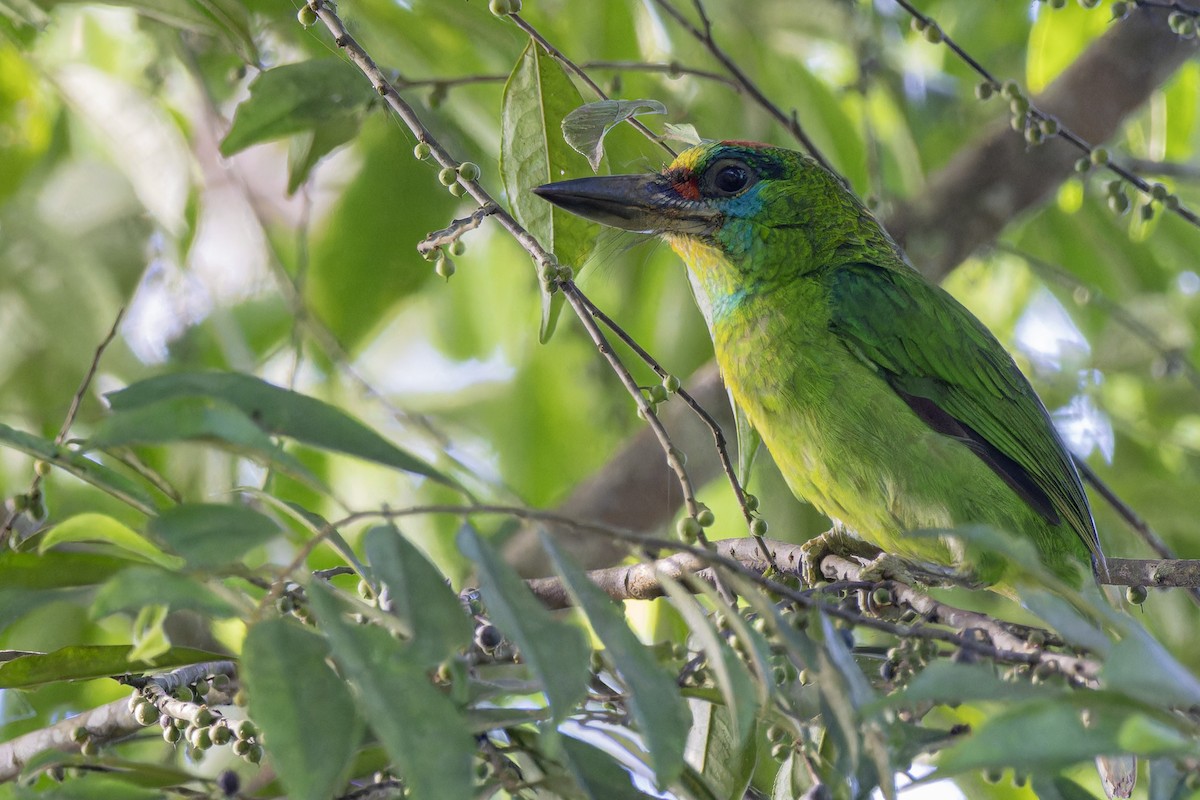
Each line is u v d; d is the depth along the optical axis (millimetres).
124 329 11102
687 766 5109
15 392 10477
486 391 13078
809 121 11820
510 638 4359
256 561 8984
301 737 4148
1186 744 3752
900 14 12391
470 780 3980
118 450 6070
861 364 8844
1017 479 9172
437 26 10531
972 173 11930
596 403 12828
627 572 7531
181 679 6324
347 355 11219
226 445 4430
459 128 11141
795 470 9031
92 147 11570
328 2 7480
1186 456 12398
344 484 11898
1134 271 12852
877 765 4484
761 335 8977
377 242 11055
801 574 8297
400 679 4121
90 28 10781
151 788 5023
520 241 6938
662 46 11570
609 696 5578
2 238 10625
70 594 5344
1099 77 11875
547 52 7645
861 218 9602
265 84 7543
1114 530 11609
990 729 3803
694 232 9203
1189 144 12898
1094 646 4461
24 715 9453
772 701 5211
